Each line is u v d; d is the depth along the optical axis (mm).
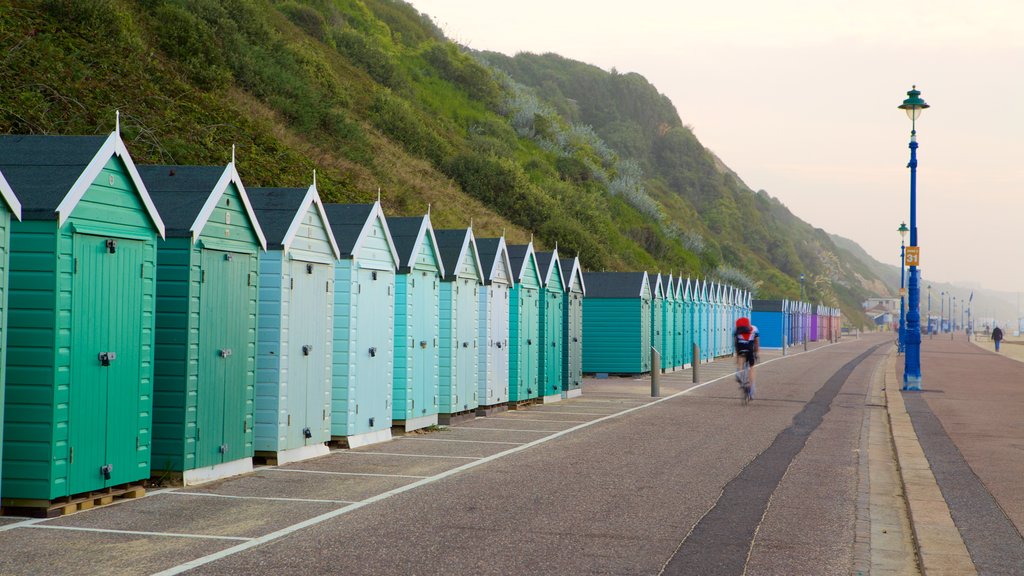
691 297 48125
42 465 8984
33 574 6855
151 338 10398
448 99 72062
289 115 40125
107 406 9711
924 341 104625
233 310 11875
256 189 13820
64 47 25312
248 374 12289
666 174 153875
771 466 13188
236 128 30359
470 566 7309
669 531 8773
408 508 9711
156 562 7266
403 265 16938
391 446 15195
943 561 7496
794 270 151625
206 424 11336
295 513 9383
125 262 9938
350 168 39844
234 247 11852
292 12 58656
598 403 24438
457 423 19062
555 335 25188
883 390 29516
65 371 9117
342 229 15234
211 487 10961
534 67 166625
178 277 10945
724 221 144250
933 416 19922
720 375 38500
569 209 63469
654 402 24719
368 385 15461
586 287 38000
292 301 13156
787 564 7613
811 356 58812
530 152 73688
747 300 68312
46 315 8984
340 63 57125
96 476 9586
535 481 11594
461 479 11719
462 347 19484
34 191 9133
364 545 7965
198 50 35500
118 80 26078
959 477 11797
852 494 11086
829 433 17688
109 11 28875
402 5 89438
